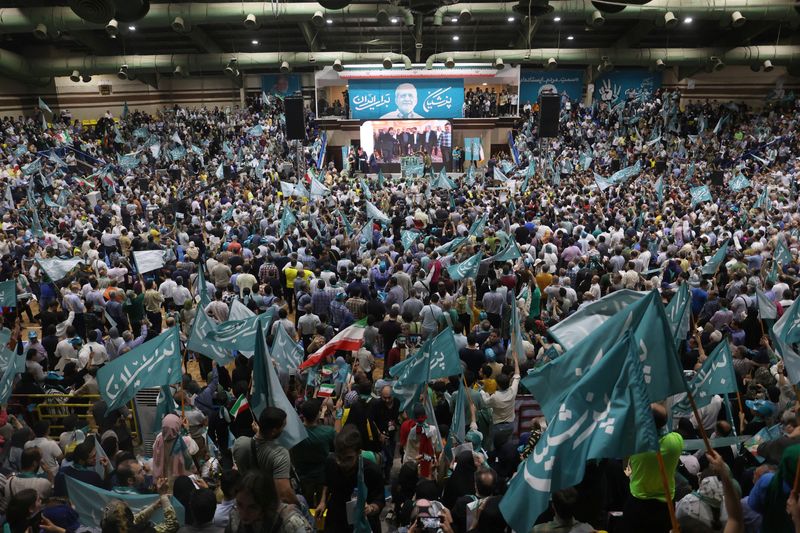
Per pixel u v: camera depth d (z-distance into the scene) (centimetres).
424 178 3162
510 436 781
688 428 751
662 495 466
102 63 3509
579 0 2870
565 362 469
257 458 479
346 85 4156
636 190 2644
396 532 591
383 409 838
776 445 508
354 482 546
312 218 2027
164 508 498
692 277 1350
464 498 591
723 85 4334
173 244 1812
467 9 2969
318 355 900
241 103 4441
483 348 1067
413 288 1323
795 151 3591
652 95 4388
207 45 3759
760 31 3466
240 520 362
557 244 1734
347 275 1481
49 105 3925
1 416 802
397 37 4016
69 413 1024
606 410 398
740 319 1229
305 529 354
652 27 3431
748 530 468
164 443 686
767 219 2092
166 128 3953
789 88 4253
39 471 716
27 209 2306
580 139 3969
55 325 1252
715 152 3697
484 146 4088
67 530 547
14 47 3791
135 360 701
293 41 4059
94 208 2420
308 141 3972
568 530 400
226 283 1527
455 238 1733
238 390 835
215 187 2955
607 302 586
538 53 3600
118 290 1338
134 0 1831
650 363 435
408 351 1152
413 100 3944
